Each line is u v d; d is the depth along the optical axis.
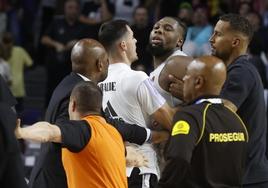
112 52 11.45
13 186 8.05
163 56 12.00
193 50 23.23
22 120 24.28
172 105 11.68
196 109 9.22
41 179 10.43
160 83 11.60
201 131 9.10
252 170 10.83
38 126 9.01
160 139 11.09
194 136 9.00
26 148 20.73
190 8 24.25
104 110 11.28
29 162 20.00
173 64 11.48
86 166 9.66
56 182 10.30
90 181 9.66
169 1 26.28
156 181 11.23
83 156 9.63
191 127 9.02
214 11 26.25
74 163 9.71
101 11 25.23
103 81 11.20
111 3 25.66
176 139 8.95
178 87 11.39
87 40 10.79
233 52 11.12
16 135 8.39
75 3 24.22
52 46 24.36
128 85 11.16
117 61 11.45
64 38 24.20
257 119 10.95
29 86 28.91
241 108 10.90
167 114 11.14
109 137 9.82
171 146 8.97
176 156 8.86
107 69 10.80
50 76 24.50
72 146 9.38
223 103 9.68
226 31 11.06
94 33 23.86
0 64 24.23
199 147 9.12
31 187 10.56
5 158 8.00
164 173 9.07
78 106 9.91
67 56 23.97
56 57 24.20
